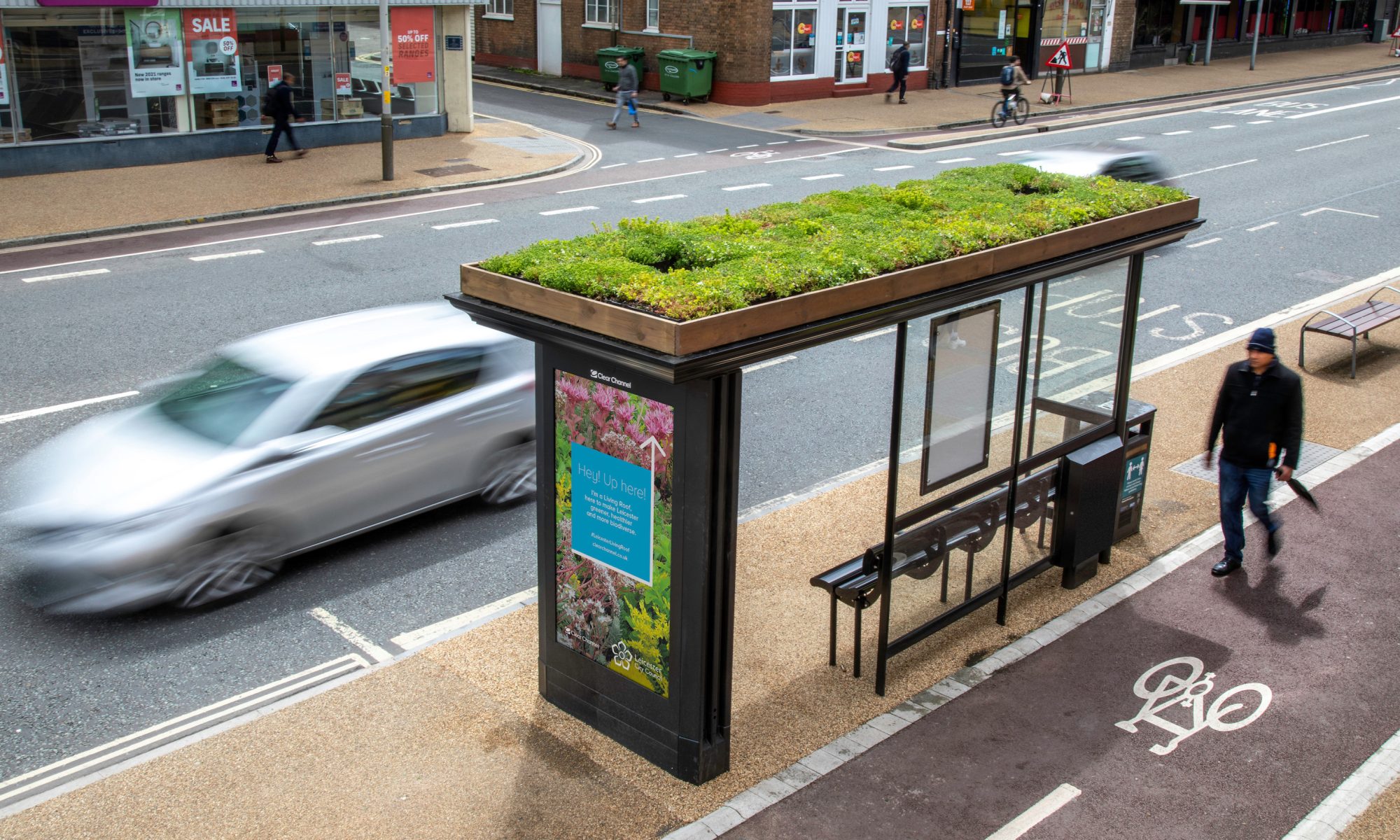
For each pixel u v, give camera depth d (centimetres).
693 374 540
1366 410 1215
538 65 4031
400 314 982
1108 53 4284
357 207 2072
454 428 931
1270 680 739
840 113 3259
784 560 884
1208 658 762
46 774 643
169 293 1523
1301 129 3117
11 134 2156
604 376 604
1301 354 1351
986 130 3056
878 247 662
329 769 634
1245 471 843
